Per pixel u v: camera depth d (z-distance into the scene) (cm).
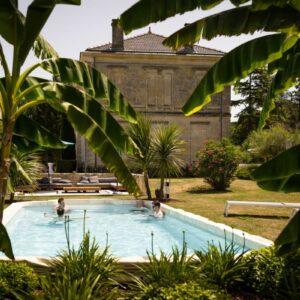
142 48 3881
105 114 546
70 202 1966
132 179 490
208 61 3872
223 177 2336
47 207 1889
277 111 4994
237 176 2912
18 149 698
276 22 478
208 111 3897
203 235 1232
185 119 3862
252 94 4938
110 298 499
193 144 3862
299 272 546
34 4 491
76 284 475
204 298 445
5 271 546
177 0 466
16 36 484
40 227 1467
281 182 484
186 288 460
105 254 612
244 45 521
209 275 565
